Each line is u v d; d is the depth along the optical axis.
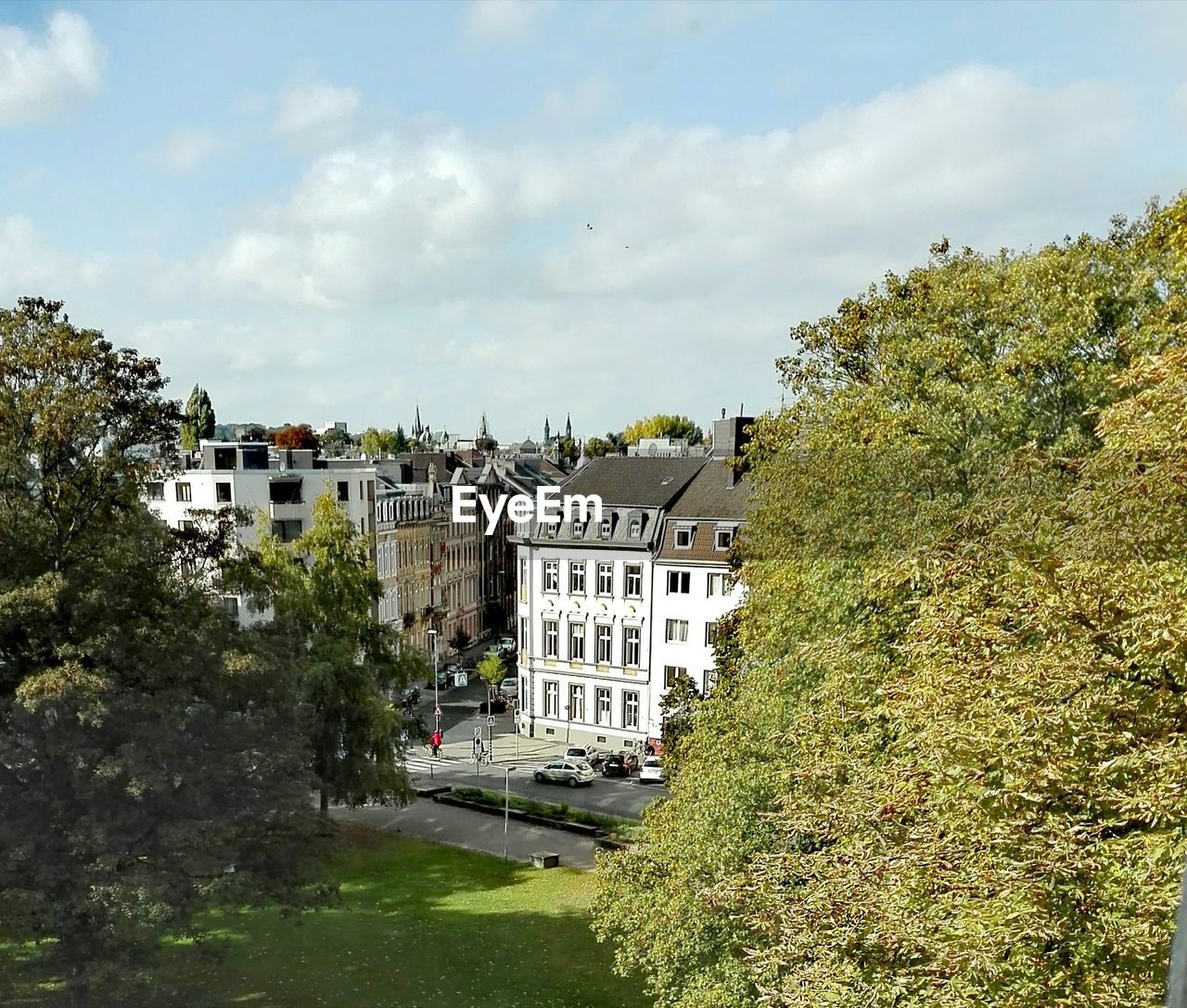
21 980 20.06
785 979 11.98
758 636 25.14
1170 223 19.08
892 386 25.77
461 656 78.81
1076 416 22.00
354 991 22.31
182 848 19.64
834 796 14.15
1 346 20.69
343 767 32.84
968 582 11.77
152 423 23.06
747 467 45.91
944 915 10.16
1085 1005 8.41
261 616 34.69
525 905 28.03
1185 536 10.52
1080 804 9.48
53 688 17.75
